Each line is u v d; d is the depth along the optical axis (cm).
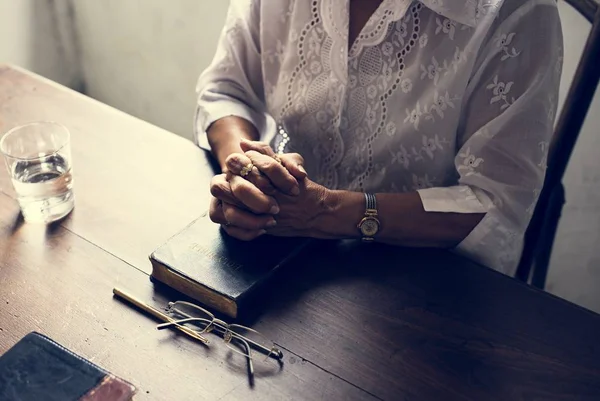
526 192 98
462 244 99
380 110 106
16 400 69
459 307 87
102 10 198
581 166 141
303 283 90
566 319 86
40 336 75
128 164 110
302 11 108
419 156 106
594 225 146
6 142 103
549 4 94
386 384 78
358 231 97
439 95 100
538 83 94
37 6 197
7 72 132
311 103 112
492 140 98
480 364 80
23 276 90
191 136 208
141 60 201
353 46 104
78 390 69
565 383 79
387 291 90
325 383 78
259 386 77
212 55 183
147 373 78
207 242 93
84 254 94
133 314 85
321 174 120
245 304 86
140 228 98
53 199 98
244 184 94
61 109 123
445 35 97
